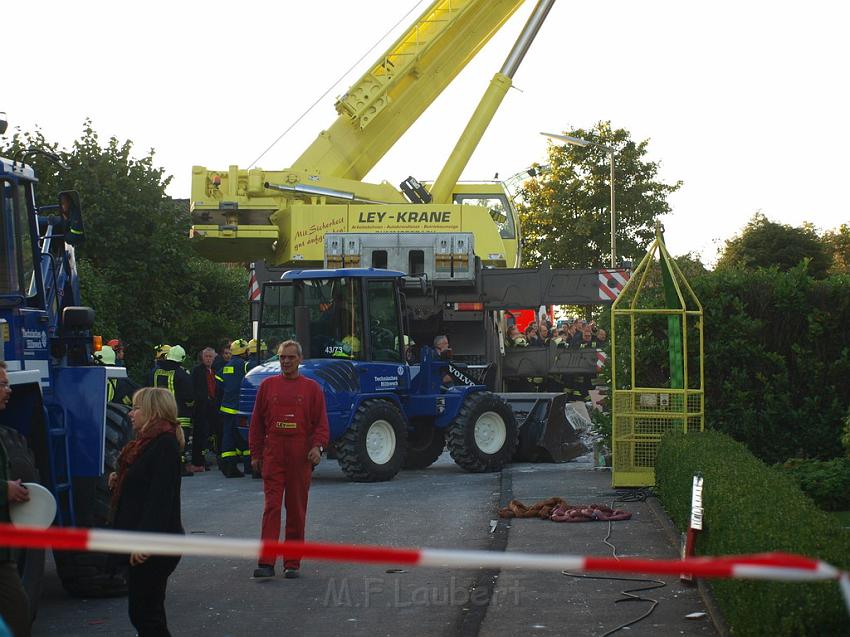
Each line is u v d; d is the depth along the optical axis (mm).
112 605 8516
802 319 14297
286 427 9297
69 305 10984
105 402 8750
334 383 15898
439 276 21844
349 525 11727
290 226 23906
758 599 5434
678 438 11086
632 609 7637
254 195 24766
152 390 6340
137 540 3008
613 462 13664
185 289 24828
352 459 15891
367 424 16031
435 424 17359
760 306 14375
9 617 5277
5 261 8195
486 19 25938
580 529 10906
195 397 18625
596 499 12922
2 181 8258
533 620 7379
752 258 47469
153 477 6176
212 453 20859
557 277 22203
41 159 21562
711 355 14242
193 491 15516
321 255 23812
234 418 17391
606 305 22094
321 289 16984
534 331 28203
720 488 7402
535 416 19000
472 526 11469
